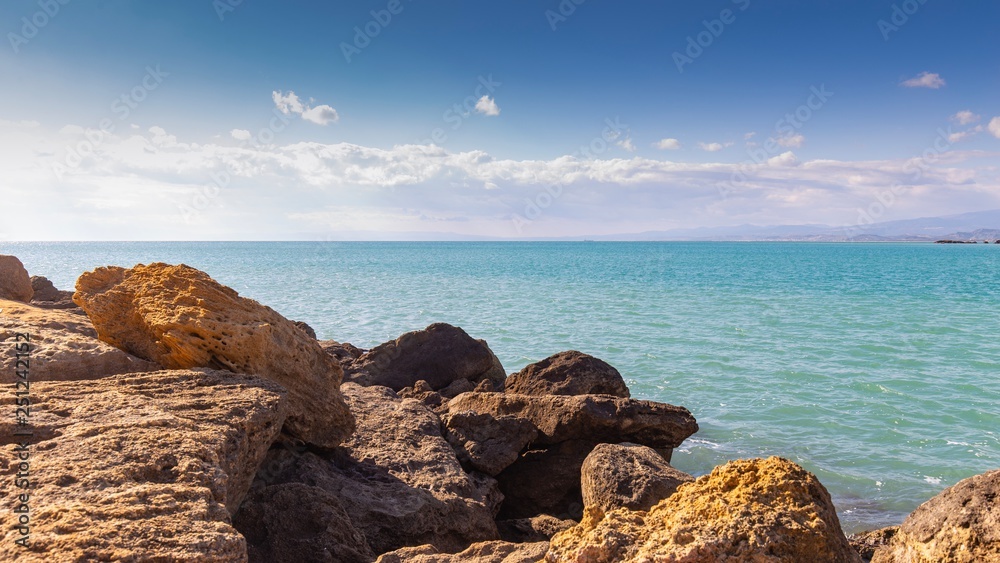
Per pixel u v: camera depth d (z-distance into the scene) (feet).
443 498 29.89
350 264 311.27
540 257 430.20
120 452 19.63
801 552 15.19
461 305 132.98
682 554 14.71
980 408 57.36
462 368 57.72
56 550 14.53
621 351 83.56
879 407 57.77
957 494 17.20
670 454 39.63
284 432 30.60
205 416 23.59
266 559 21.99
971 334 98.12
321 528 23.30
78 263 298.76
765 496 16.30
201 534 15.99
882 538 28.73
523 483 37.93
